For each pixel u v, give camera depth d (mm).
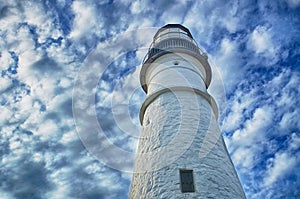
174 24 22047
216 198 12406
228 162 14320
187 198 12250
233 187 13195
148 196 12906
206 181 12844
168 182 12891
